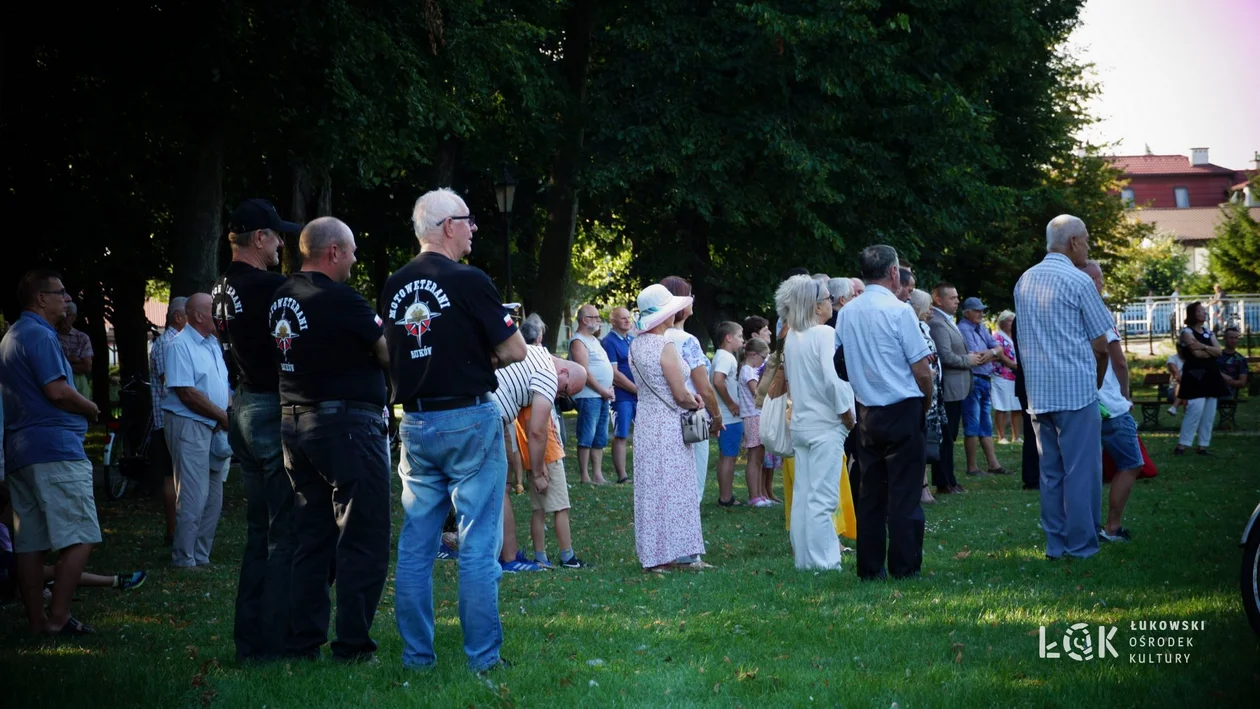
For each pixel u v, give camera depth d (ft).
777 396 30.30
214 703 15.55
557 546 32.55
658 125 68.64
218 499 30.81
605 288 90.02
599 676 16.65
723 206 69.62
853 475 28.86
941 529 31.32
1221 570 22.43
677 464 27.22
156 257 66.85
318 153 48.37
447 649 18.71
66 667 17.90
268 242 18.83
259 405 18.30
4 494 24.91
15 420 21.20
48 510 21.07
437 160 67.15
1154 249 232.32
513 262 80.59
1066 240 25.09
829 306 26.96
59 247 57.41
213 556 32.04
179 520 29.78
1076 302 24.39
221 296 18.53
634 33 68.49
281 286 17.72
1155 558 24.21
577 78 72.69
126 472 45.52
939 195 76.69
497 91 62.39
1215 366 51.52
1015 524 31.89
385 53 45.29
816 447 26.05
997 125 94.94
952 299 42.39
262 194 61.72
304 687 16.11
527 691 15.89
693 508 27.37
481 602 16.98
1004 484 43.62
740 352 42.98
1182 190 382.83
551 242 73.77
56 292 21.80
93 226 57.41
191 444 29.68
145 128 48.26
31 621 21.17
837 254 75.31
